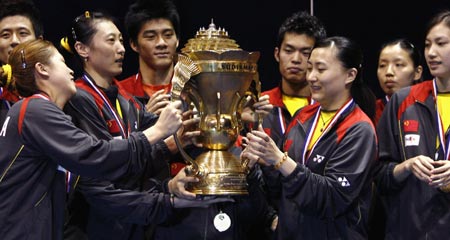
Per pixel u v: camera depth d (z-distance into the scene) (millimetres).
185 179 6660
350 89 7824
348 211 7473
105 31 7668
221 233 7258
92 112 7277
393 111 8016
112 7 10469
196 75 6602
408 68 9219
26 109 6570
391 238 7875
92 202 7199
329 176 7305
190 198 6754
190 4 10828
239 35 10930
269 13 10945
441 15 7703
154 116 7875
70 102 7227
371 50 10992
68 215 7543
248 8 10922
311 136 7758
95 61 7699
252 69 6625
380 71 9430
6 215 6559
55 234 6770
